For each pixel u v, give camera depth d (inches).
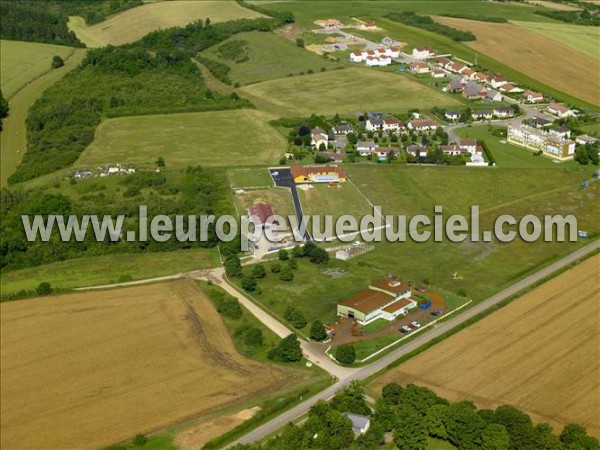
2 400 5762.8
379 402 5531.5
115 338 6658.5
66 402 5743.1
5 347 6505.9
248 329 6801.2
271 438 5290.4
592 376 5969.5
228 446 5216.5
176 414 5585.6
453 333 6702.8
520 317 6943.9
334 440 5137.8
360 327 6894.7
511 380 5954.7
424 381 5984.3
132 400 5757.9
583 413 5526.6
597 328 6678.2
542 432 5132.9
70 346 6525.6
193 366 6245.1
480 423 5172.2
